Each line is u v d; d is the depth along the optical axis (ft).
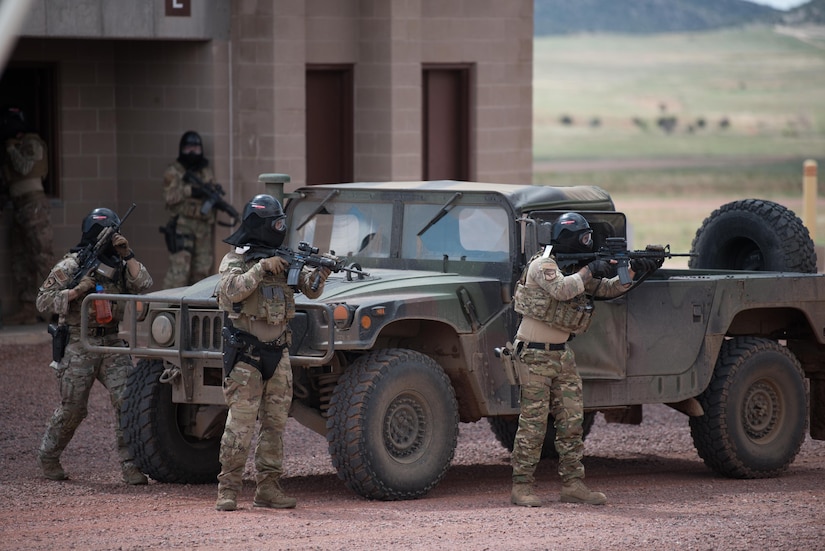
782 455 79.71
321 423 69.97
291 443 88.99
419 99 134.92
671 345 75.66
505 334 70.49
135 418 71.46
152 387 71.46
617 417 83.35
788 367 80.12
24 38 125.70
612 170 531.91
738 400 78.07
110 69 131.23
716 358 78.02
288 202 79.46
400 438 67.62
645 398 74.84
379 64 133.08
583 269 65.26
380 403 65.98
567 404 67.36
